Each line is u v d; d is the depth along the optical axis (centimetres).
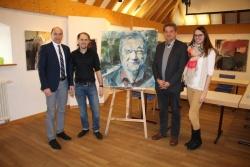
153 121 409
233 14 762
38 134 352
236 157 281
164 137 339
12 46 390
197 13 820
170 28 277
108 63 335
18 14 394
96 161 268
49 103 292
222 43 800
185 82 294
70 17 486
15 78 402
